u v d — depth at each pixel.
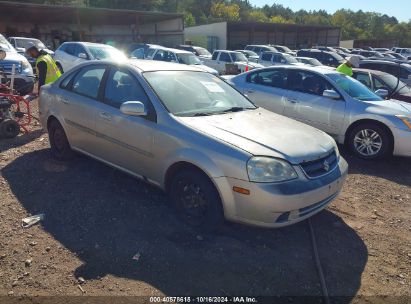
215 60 19.39
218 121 3.71
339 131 6.43
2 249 3.11
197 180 3.38
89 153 4.64
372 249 3.47
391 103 6.53
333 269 3.12
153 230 3.51
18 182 4.43
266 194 3.05
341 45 54.03
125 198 4.12
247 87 7.66
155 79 4.02
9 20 31.38
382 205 4.49
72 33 32.59
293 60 19.62
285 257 3.24
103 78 4.39
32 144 5.94
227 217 3.29
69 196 4.12
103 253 3.13
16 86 9.10
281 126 3.83
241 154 3.14
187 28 40.69
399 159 6.41
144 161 3.88
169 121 3.62
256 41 47.75
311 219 3.98
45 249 3.14
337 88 6.52
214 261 3.10
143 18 32.28
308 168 3.29
